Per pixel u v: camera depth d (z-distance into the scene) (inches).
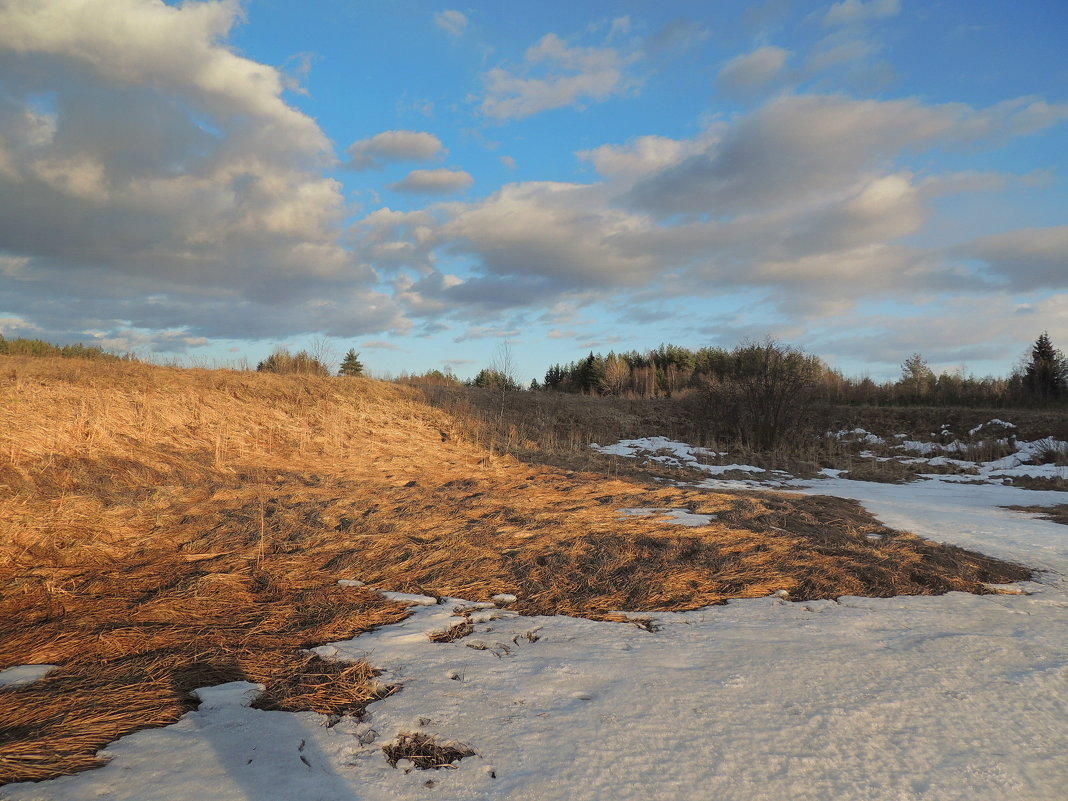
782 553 254.7
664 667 142.9
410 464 467.5
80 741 108.0
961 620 181.0
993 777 101.3
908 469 670.5
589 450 676.7
